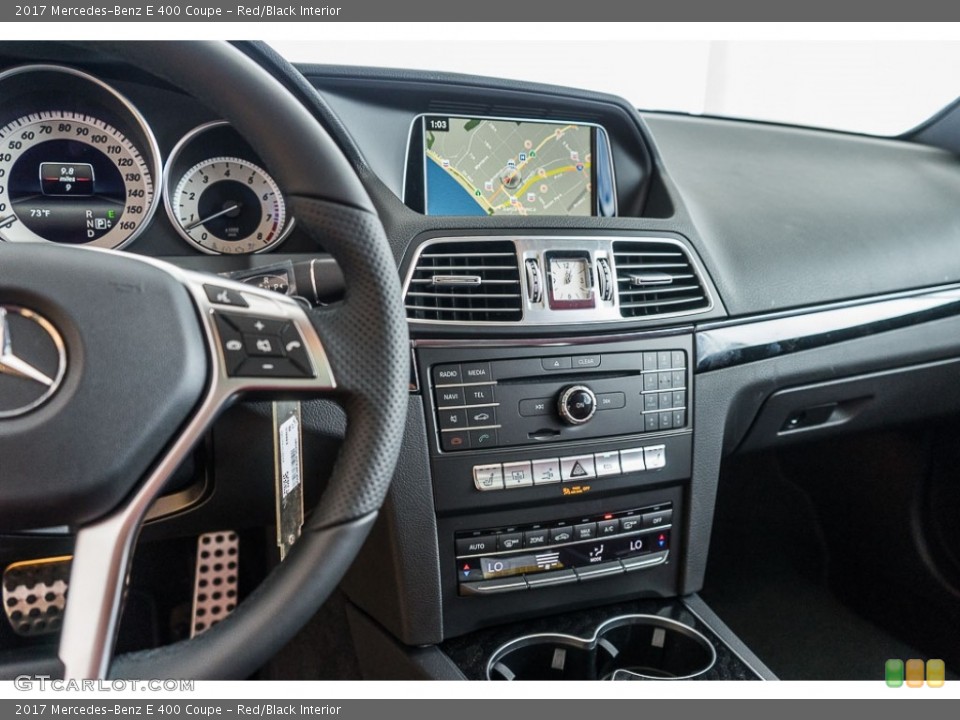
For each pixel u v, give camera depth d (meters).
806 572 1.49
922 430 1.27
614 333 0.95
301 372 0.58
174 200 0.88
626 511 0.98
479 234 0.90
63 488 0.51
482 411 0.89
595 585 0.98
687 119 1.37
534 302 0.91
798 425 1.17
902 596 1.30
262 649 0.56
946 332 1.19
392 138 0.95
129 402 0.52
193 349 0.55
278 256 0.90
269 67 0.82
